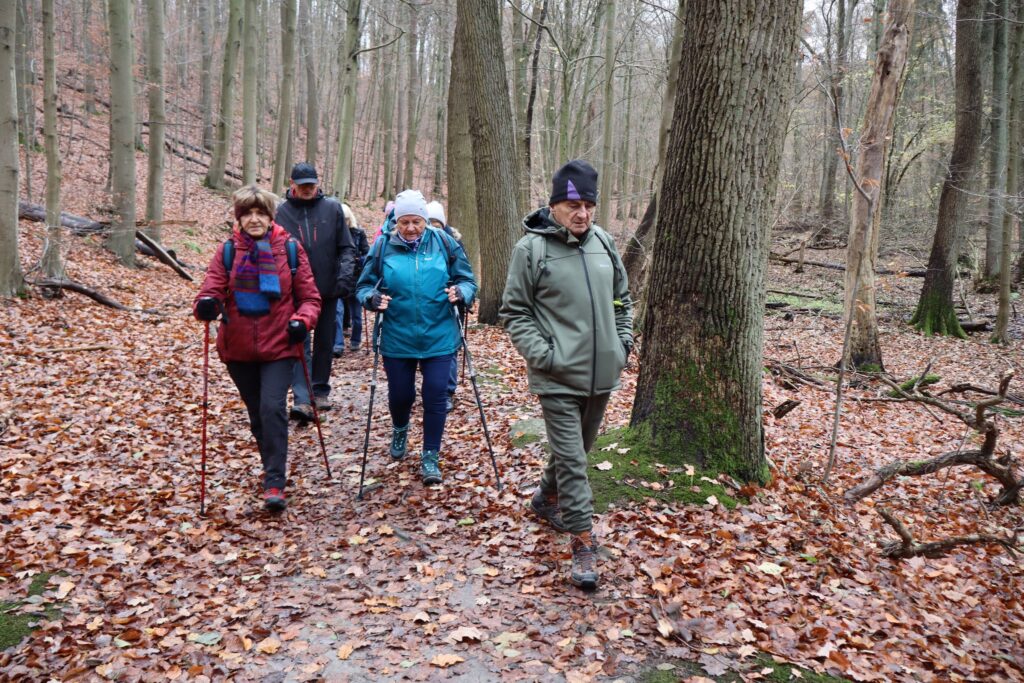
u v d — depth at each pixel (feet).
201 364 27.63
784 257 74.18
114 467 16.69
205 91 98.48
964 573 13.46
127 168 45.83
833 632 10.29
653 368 14.96
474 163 35.06
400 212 15.88
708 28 13.42
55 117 34.09
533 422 18.81
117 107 45.06
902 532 12.87
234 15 72.13
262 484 16.16
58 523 13.44
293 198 21.03
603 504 13.37
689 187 14.02
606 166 63.41
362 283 15.93
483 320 36.24
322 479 16.48
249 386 14.99
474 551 12.74
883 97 34.63
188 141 100.48
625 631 10.09
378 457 17.84
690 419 14.40
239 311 14.25
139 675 9.30
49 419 19.53
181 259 54.29
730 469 14.28
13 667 9.39
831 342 46.75
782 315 56.34
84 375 24.27
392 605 11.03
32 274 34.68
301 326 14.26
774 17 13.19
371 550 12.88
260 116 110.01
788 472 16.38
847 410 29.22
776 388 32.14
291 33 67.00
